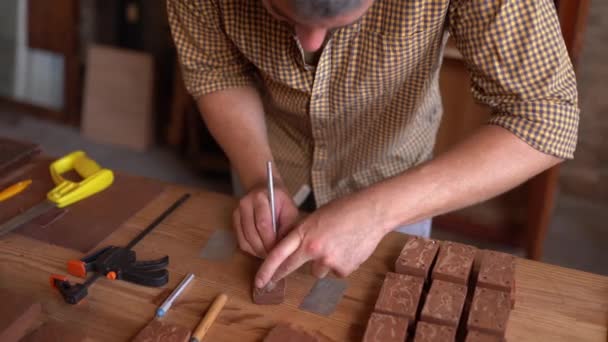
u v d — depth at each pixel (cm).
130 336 89
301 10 71
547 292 99
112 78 316
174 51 308
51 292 97
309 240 94
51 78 334
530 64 96
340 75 114
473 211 254
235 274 102
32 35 327
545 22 95
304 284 100
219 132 125
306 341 87
